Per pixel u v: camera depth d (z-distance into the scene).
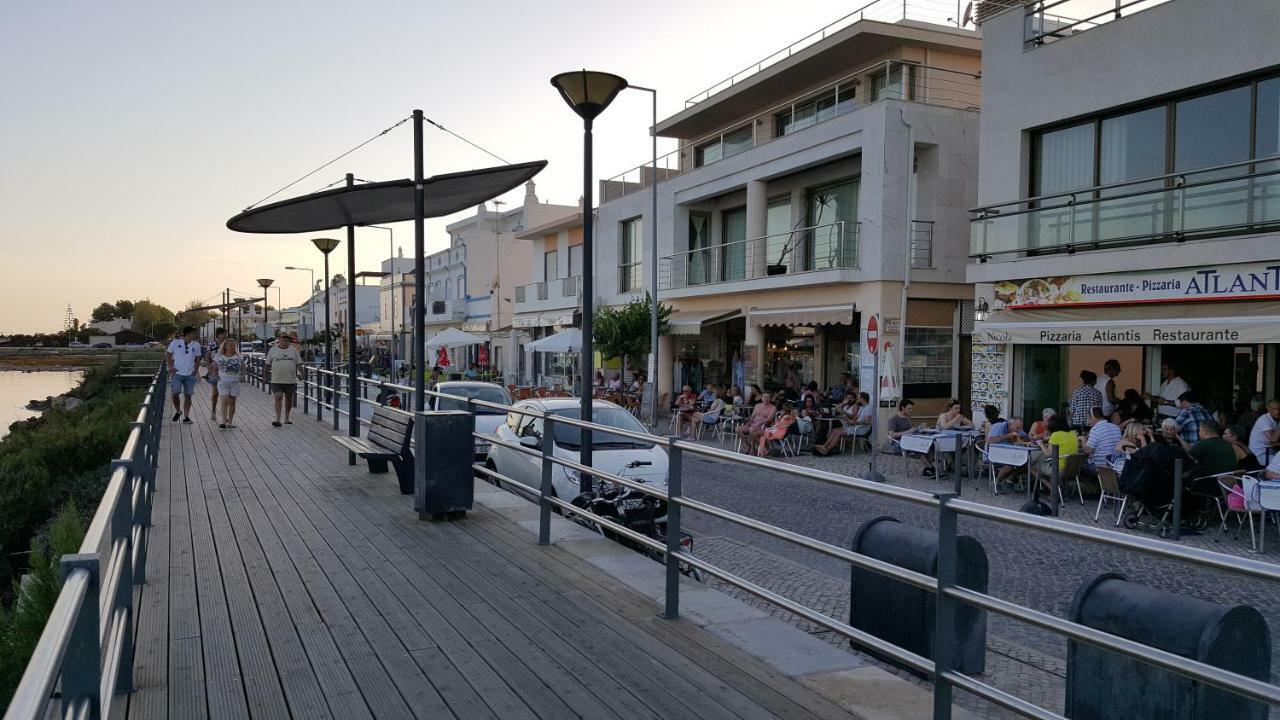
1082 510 11.58
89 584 2.46
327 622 4.84
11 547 10.02
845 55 21.55
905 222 19.05
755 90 24.20
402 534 7.04
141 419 6.12
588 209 8.34
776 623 4.89
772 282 21.64
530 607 5.14
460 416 7.59
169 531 7.11
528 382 40.09
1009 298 15.53
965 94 21.33
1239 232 12.23
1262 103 12.15
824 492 12.62
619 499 7.16
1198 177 12.85
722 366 27.06
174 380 16.11
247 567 6.00
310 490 9.05
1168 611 3.37
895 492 3.32
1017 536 9.72
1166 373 14.02
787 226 23.75
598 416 11.02
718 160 24.86
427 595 5.37
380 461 10.09
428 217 10.83
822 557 8.55
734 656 4.36
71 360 102.31
